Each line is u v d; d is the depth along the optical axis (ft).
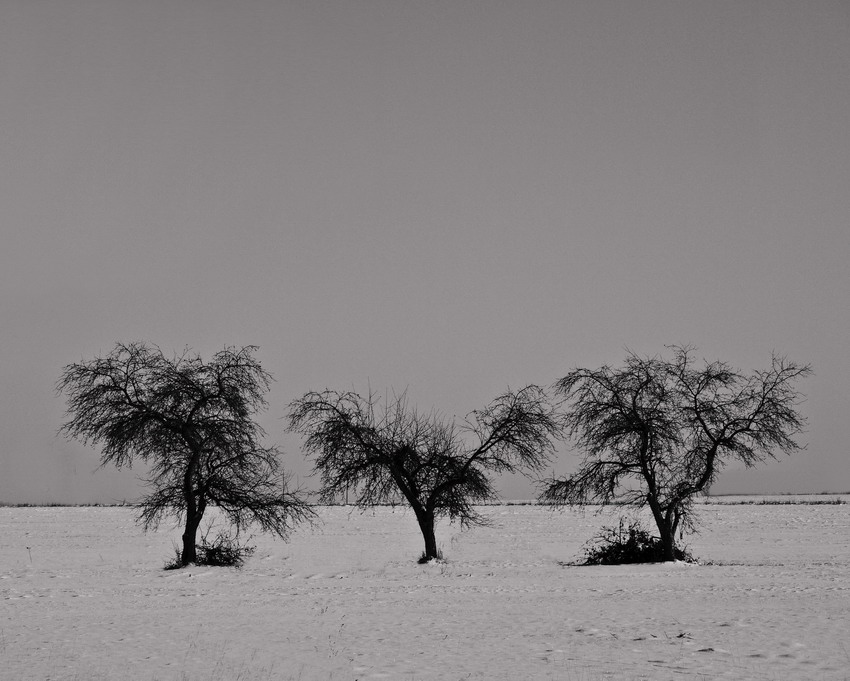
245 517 147.84
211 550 146.20
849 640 67.10
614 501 158.10
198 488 144.97
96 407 142.10
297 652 64.28
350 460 152.97
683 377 150.10
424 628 76.38
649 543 148.36
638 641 67.77
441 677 54.44
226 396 143.54
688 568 136.87
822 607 88.48
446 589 109.60
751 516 287.28
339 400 155.74
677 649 63.98
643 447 147.02
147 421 142.72
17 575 129.08
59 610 91.09
